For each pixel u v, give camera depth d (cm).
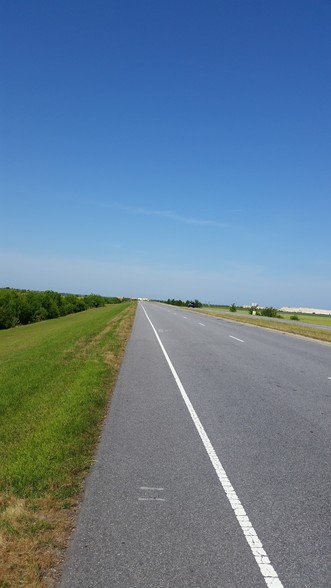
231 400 944
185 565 360
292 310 14475
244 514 445
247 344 2119
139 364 1450
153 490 499
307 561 367
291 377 1223
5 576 340
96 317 4559
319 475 543
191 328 3158
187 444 657
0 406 870
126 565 359
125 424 761
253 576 347
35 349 1889
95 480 526
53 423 733
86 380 1110
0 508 444
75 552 377
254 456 608
